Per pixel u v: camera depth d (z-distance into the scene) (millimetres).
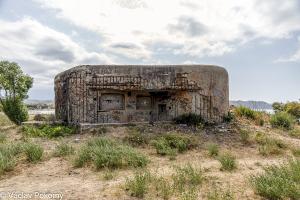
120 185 5969
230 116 15195
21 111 18797
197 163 8266
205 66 14703
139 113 14805
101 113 14273
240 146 10656
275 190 5215
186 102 14531
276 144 10555
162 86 14312
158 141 10414
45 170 7422
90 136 12016
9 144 9156
